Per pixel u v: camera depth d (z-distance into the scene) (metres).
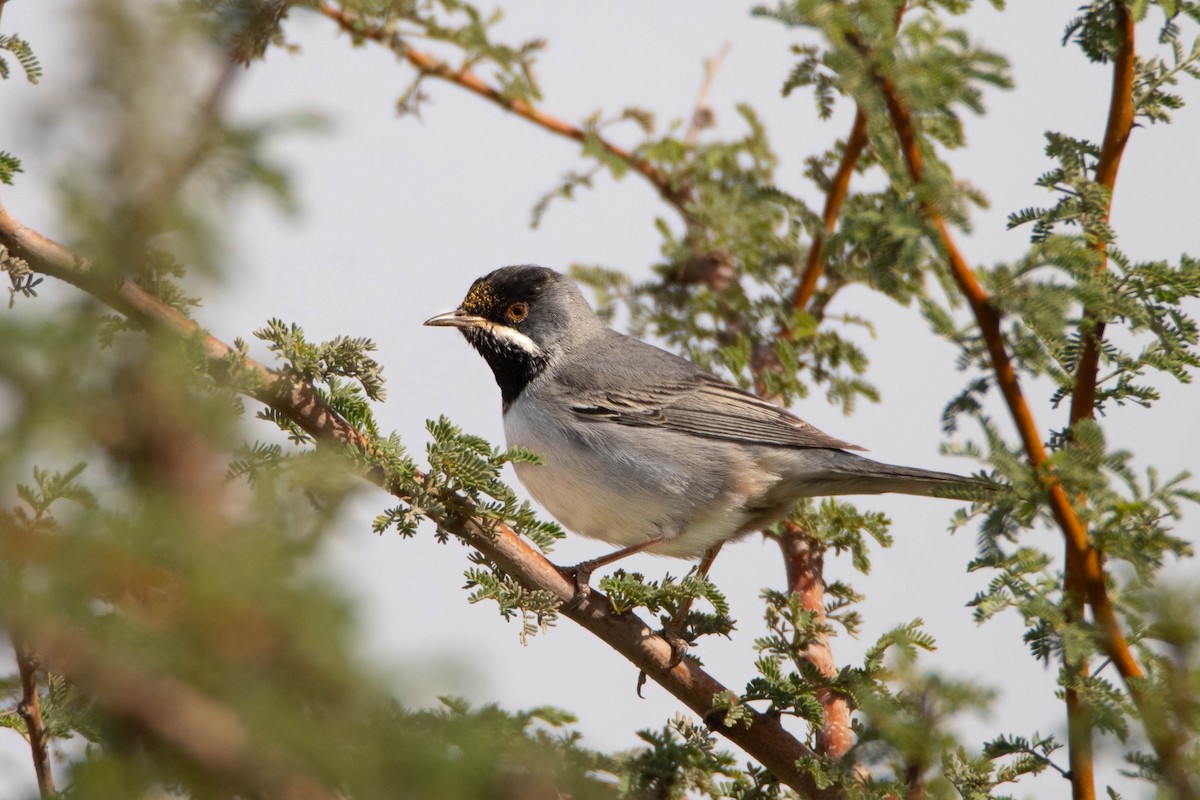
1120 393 8.49
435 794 4.62
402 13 11.31
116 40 4.33
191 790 4.43
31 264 7.13
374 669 4.31
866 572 12.02
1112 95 8.46
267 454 4.67
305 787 4.37
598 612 9.73
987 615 7.51
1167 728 6.20
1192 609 6.11
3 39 7.17
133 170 4.51
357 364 8.34
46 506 4.43
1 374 4.47
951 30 7.84
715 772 8.14
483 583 8.51
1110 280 8.19
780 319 13.34
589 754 5.86
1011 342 8.14
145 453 4.54
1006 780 7.83
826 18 7.63
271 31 7.07
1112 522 7.64
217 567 4.22
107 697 4.24
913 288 11.41
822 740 9.26
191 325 5.18
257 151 4.88
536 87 12.03
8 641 4.21
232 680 4.30
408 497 8.62
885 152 7.91
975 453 7.86
